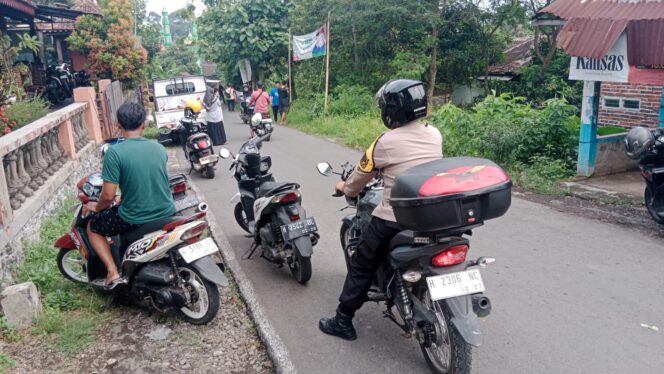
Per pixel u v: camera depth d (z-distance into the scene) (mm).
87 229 4594
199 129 12781
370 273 3814
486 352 3799
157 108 16078
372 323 4316
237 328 4328
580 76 8273
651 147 5992
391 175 3527
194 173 10852
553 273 5086
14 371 3713
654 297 4531
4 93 9273
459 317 3092
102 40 20969
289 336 4145
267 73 27469
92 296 4789
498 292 4734
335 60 22266
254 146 5961
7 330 4172
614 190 7828
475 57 20625
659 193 6148
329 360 3795
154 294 4328
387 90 3545
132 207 4305
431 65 19500
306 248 4891
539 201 7562
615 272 5059
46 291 4902
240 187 6031
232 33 26062
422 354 3842
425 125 3656
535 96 19281
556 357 3711
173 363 3824
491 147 9281
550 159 9078
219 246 6223
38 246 5598
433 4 18906
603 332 4012
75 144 8984
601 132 9648
